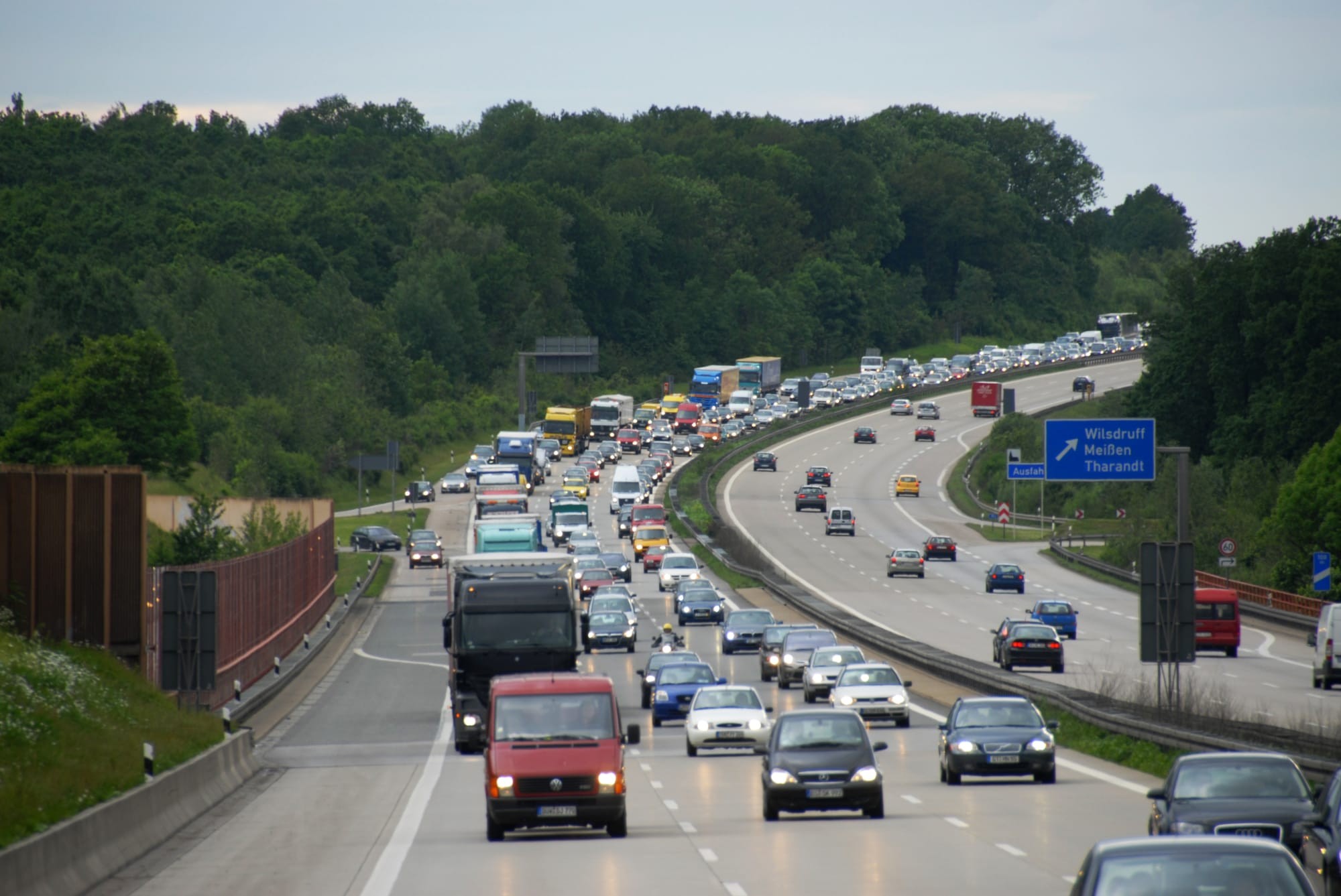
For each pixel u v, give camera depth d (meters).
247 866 70.12
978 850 70.62
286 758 125.88
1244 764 63.94
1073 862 66.38
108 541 129.75
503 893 60.84
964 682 165.38
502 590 125.25
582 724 80.06
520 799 77.50
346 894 61.47
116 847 70.69
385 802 96.56
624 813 78.44
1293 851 58.56
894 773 108.69
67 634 126.69
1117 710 127.88
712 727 124.88
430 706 167.38
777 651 180.00
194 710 126.00
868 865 66.31
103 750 88.50
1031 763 98.94
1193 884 35.56
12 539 126.69
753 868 66.31
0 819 62.78
